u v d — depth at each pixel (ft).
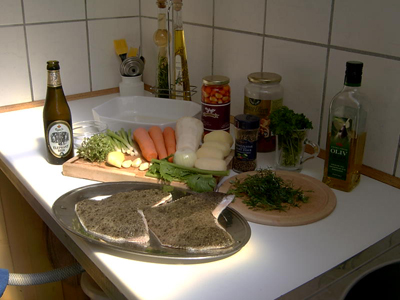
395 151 3.25
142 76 5.80
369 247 2.64
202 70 4.87
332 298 2.24
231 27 4.34
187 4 4.82
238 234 2.70
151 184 3.27
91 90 5.51
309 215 2.89
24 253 5.16
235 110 4.59
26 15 4.75
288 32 3.80
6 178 4.66
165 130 3.95
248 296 2.25
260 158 3.86
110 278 2.45
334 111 3.12
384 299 2.52
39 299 5.42
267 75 3.80
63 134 3.61
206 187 3.15
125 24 5.50
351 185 3.25
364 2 3.16
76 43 5.19
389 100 3.19
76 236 2.77
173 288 2.31
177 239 2.61
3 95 4.87
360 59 3.30
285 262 2.51
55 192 3.28
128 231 2.68
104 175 3.44
